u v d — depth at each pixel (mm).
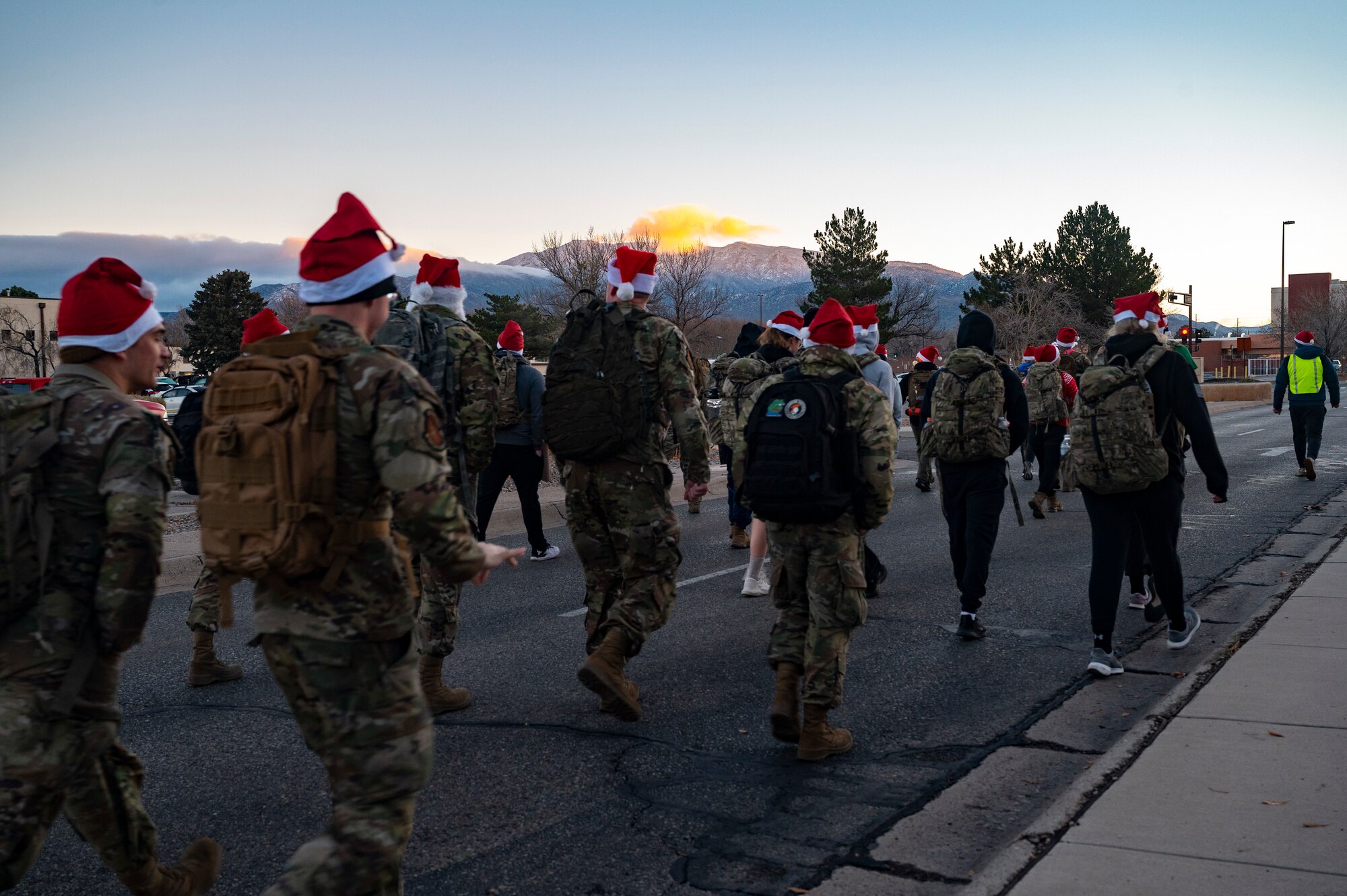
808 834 4027
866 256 67750
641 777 4609
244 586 9266
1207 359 88188
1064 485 12648
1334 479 15219
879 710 5508
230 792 4535
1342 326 92000
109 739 2879
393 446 2557
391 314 5031
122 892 3686
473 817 4195
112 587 2703
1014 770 4660
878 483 4559
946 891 3555
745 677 6121
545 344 56344
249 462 2545
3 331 61281
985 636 6930
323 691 2605
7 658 2689
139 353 3006
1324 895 3229
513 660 6559
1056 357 12492
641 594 5039
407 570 2746
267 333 7117
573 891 3602
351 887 2545
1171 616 6379
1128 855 3533
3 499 2674
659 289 48438
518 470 9859
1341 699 5012
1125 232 77000
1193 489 14250
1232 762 4297
